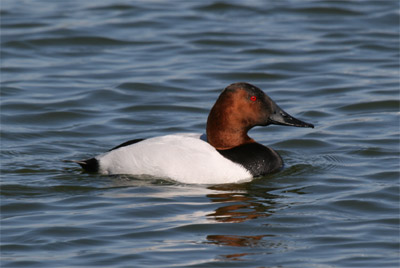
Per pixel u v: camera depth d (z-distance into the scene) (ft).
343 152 41.27
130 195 34.04
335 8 69.72
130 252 27.89
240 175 36.27
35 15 68.18
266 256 27.73
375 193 34.45
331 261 27.30
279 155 38.63
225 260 27.30
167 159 35.88
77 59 59.11
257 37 63.62
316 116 48.08
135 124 46.75
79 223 30.63
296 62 58.23
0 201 33.53
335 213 32.09
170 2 72.69
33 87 52.80
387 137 43.55
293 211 32.22
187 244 28.68
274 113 37.22
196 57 59.52
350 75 55.52
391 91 51.88
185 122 47.03
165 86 53.31
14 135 44.29
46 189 35.04
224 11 70.59
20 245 28.63
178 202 33.04
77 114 48.14
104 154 37.63
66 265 26.89
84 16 68.23
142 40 63.05
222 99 36.91
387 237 29.43
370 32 64.54
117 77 55.11
